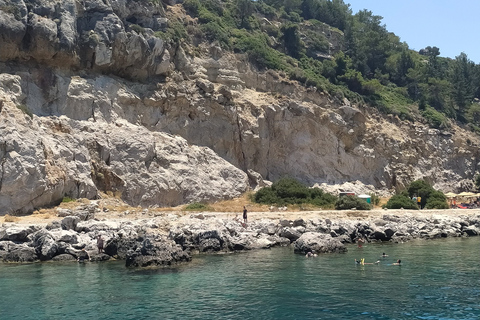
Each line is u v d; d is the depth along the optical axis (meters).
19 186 34.97
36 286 20.55
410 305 17.84
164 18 53.94
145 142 45.44
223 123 52.44
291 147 57.41
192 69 53.22
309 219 36.59
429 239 36.16
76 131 42.53
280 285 20.59
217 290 19.83
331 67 72.62
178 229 28.69
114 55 46.41
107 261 25.59
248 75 58.75
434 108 81.00
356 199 47.41
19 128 36.59
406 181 63.44
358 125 62.25
